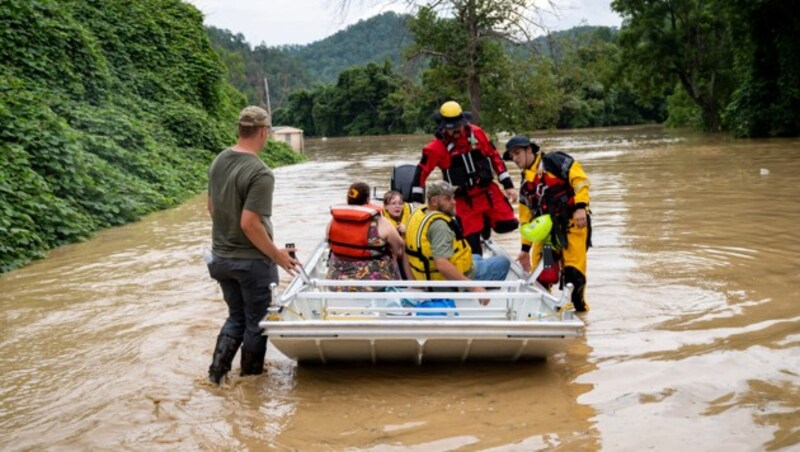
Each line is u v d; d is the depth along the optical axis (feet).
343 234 16.78
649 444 11.29
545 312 15.39
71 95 53.31
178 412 13.23
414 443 11.68
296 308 15.83
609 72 140.46
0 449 11.96
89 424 12.84
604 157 79.61
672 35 132.36
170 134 66.28
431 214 16.79
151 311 20.44
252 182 14.07
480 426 12.28
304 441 11.89
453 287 16.93
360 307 16.12
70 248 32.01
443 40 86.79
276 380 14.88
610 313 18.75
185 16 86.69
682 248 26.32
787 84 95.55
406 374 15.01
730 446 11.09
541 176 19.19
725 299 19.47
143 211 43.27
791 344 15.57
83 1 68.90
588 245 19.07
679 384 13.67
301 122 300.20
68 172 38.52
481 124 90.33
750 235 28.04
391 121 259.39
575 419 12.39
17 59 49.29
